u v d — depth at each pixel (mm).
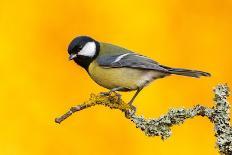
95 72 8703
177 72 8336
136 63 8531
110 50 8766
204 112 6617
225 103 6543
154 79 8664
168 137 6742
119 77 8594
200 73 8211
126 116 7043
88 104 6895
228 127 6480
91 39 8812
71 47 8781
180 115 6715
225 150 6414
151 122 6805
